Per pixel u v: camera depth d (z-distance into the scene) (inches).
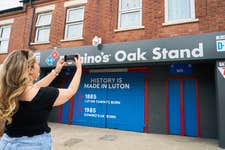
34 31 360.5
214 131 234.2
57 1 346.6
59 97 57.4
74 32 329.1
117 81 295.1
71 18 335.3
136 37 267.7
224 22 221.8
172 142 209.8
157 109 264.1
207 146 196.1
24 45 360.5
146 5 270.2
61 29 331.0
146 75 278.1
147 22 264.5
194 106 248.4
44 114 55.1
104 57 265.4
